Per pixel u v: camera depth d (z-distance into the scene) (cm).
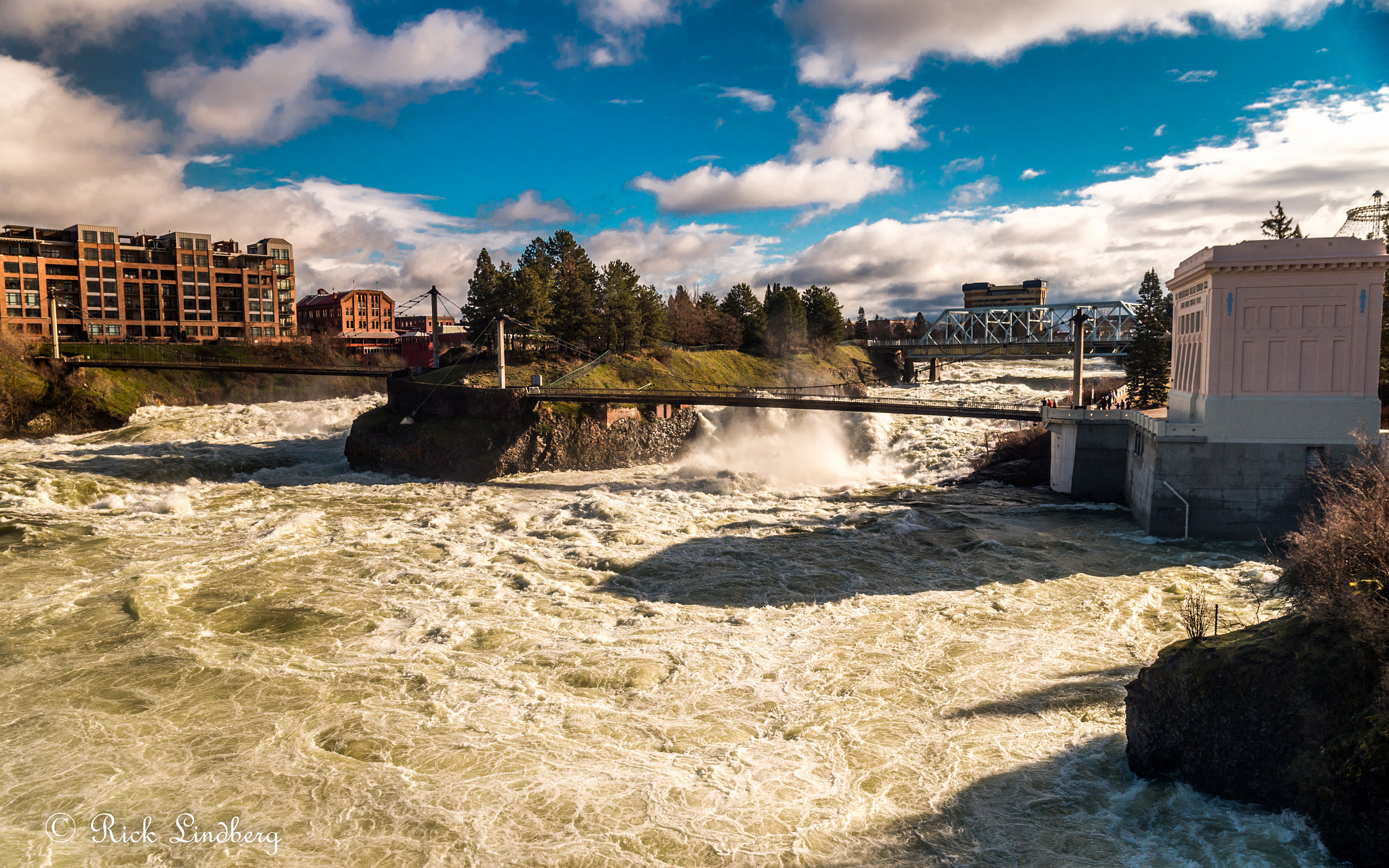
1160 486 4725
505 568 4069
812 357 15188
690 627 3209
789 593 3638
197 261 16188
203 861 1727
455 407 7762
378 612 3419
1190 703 1939
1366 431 4506
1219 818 1803
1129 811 1864
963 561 4125
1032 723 2333
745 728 2348
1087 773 2048
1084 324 7000
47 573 4025
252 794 1991
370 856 1738
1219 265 4566
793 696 2552
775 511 5459
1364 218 5925
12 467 6662
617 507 5378
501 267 10250
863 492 6297
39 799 1973
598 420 7988
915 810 1898
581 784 2025
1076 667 2742
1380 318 4466
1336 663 1817
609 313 11100
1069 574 3894
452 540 4697
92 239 15050
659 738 2281
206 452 7950
